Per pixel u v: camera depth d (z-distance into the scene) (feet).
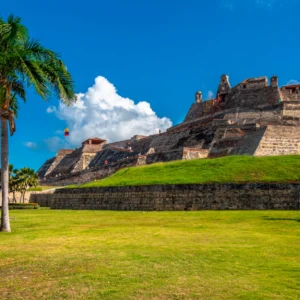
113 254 46.24
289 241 52.03
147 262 41.24
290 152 204.85
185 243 52.54
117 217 102.94
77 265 40.88
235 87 350.43
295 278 33.63
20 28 72.33
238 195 114.83
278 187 109.19
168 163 177.17
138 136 397.60
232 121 279.90
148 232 65.92
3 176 75.56
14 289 32.99
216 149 246.06
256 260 40.63
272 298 28.43
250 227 68.28
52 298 30.14
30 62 71.20
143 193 136.26
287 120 266.77
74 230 73.36
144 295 30.12
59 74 76.18
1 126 76.18
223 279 33.86
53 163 438.40
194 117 371.76
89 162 391.04
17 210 170.09
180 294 30.07
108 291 31.32
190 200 123.65
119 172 186.39
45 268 40.32
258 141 208.44
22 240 61.57
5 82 74.43
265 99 324.80
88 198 159.22
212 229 67.10
